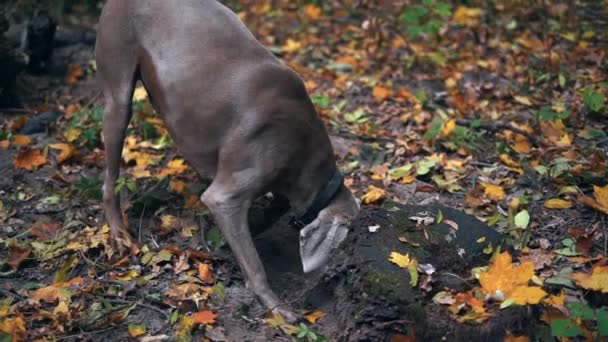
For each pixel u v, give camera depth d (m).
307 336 4.64
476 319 4.51
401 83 8.68
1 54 7.59
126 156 6.88
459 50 9.45
